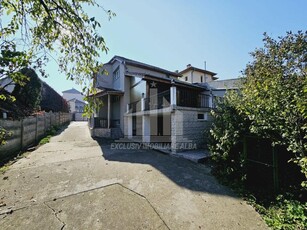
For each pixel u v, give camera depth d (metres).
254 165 3.96
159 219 2.71
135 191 3.67
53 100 18.14
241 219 2.72
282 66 5.81
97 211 2.91
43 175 4.55
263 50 6.75
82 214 2.82
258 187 3.73
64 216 2.76
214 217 2.77
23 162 5.74
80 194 3.51
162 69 14.47
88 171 4.90
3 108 7.25
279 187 3.45
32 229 2.44
